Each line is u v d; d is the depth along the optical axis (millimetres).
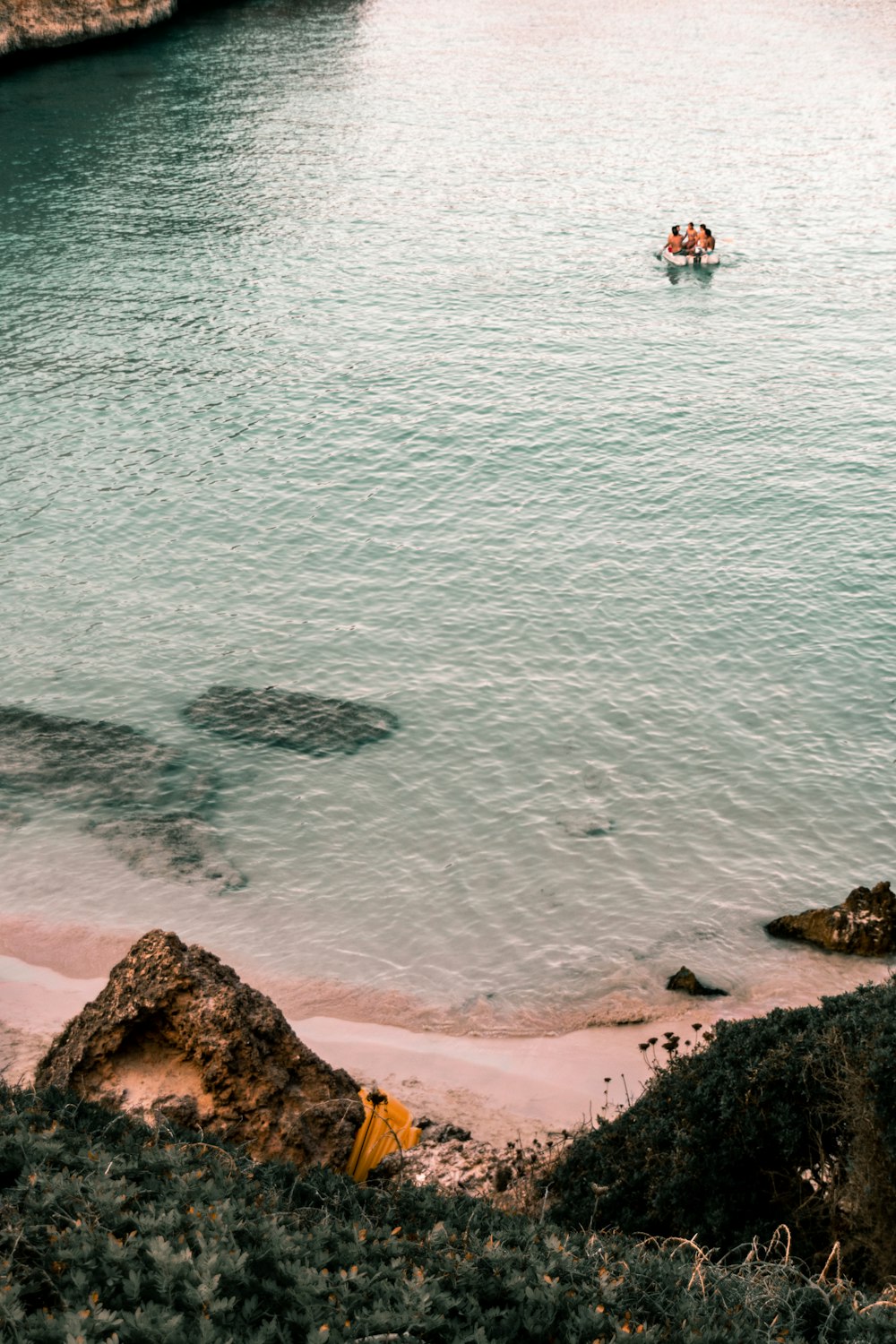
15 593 32281
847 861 22609
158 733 26422
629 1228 10219
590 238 64375
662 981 19516
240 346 50844
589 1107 16250
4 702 27469
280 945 20281
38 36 103688
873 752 25641
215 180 74562
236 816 23781
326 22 130250
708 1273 7801
